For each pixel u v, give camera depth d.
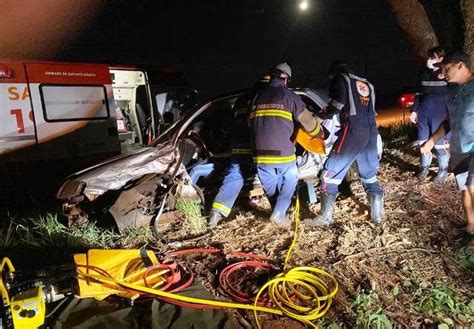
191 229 4.84
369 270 3.85
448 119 4.40
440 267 3.87
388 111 16.84
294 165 4.62
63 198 4.66
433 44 8.22
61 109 6.51
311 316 3.18
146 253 3.86
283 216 4.75
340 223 4.85
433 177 6.32
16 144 6.05
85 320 3.12
